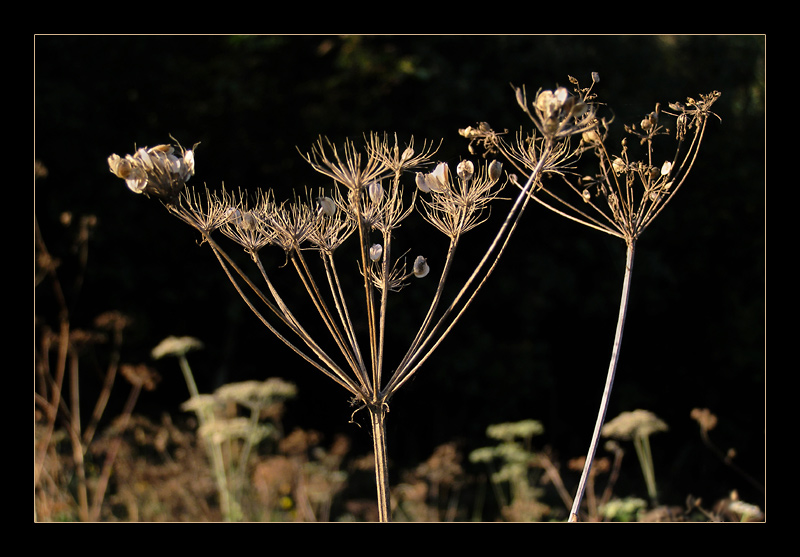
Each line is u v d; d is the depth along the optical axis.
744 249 8.46
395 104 7.06
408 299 7.28
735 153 8.41
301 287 7.15
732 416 8.54
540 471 7.34
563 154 1.76
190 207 1.66
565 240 7.73
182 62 7.43
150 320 7.66
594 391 8.59
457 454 6.87
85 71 7.21
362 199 1.72
